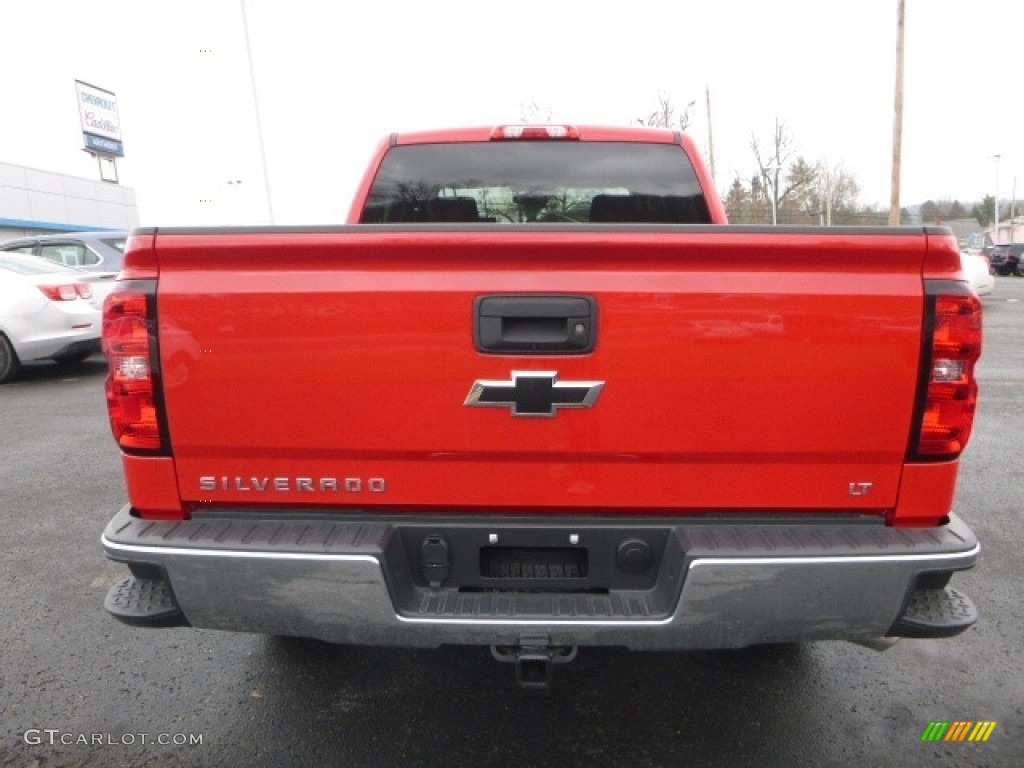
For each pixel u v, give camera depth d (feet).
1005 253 122.01
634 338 6.51
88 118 122.11
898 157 79.97
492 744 8.15
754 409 6.57
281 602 6.67
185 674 9.55
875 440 6.60
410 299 6.54
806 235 6.34
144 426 6.86
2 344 28.76
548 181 12.25
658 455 6.72
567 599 6.88
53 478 17.48
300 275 6.60
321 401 6.71
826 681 9.31
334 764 7.87
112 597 7.13
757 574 6.41
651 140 12.03
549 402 6.62
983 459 18.37
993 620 10.74
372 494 6.95
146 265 6.69
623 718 8.59
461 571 7.05
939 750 8.05
